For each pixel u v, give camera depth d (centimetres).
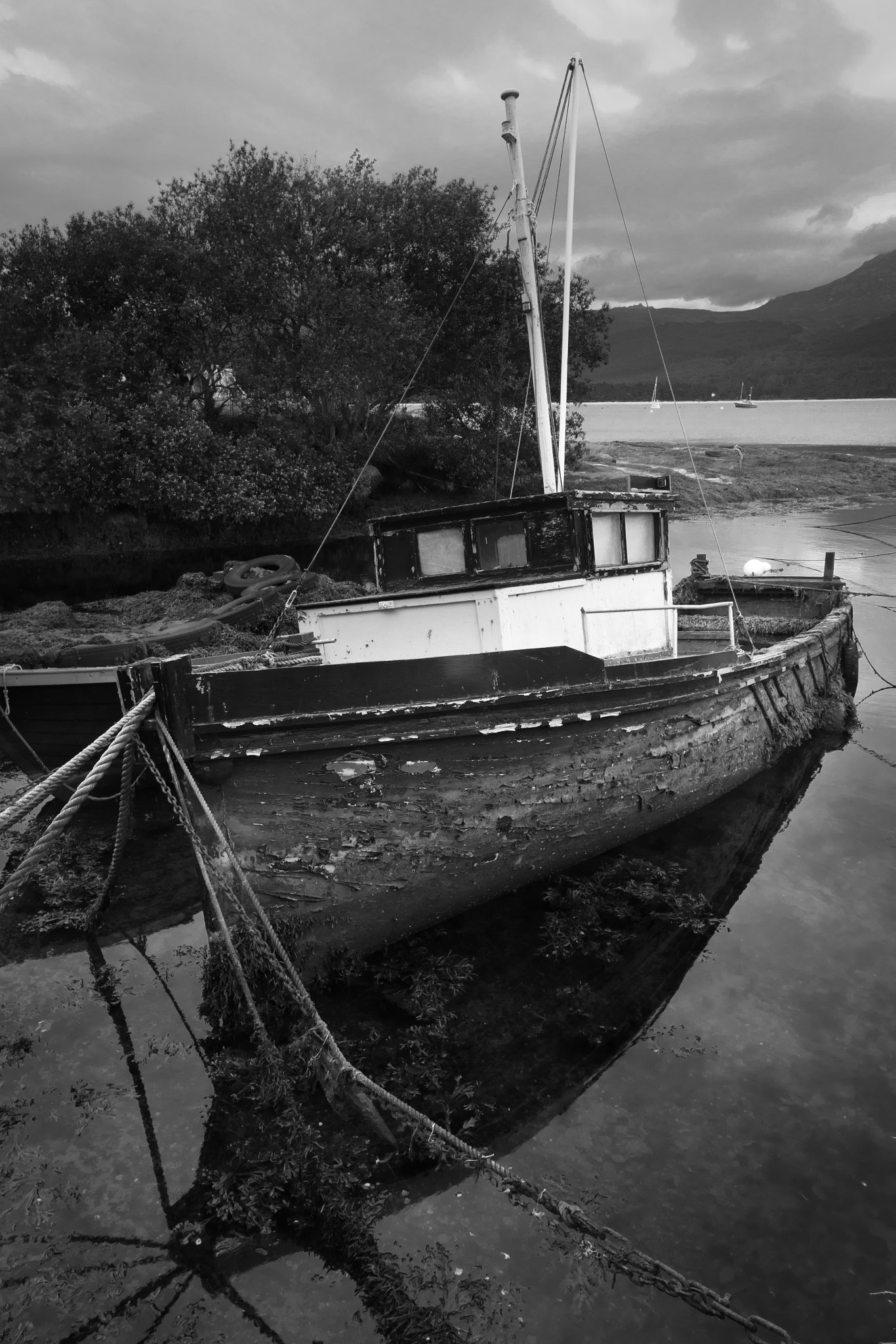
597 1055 491
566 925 624
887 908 648
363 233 3117
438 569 758
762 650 1006
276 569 1928
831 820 814
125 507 3103
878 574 2175
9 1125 439
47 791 470
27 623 1571
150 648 1312
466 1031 516
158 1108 454
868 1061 481
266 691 523
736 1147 421
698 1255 364
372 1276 354
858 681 1313
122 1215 386
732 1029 511
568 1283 352
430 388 3412
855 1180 401
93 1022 529
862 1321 335
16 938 632
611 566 762
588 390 3516
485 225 3203
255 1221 381
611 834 720
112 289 3309
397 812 574
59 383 3005
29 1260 363
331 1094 448
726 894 674
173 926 648
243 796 529
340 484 3178
